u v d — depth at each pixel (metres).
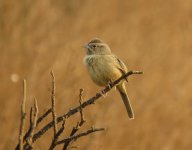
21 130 5.82
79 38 19.17
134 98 18.22
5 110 13.77
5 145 12.92
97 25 20.62
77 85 14.62
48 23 18.81
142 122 17.39
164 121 17.97
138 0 23.28
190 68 20.70
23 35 17.56
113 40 20.41
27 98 14.05
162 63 20.52
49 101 13.54
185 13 23.73
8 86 14.62
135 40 21.03
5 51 16.56
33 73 14.95
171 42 22.05
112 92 16.17
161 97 18.72
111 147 15.68
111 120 15.57
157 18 23.16
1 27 17.66
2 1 18.33
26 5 18.70
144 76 19.34
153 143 17.14
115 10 22.08
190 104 18.95
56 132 6.14
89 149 13.14
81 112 6.52
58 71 15.06
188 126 18.05
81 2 21.94
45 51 16.50
